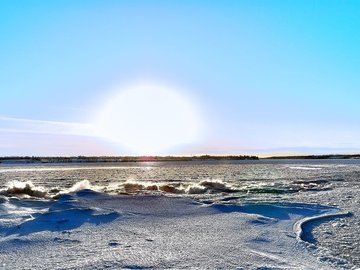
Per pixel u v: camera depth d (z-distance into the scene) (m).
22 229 11.12
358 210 15.60
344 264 8.32
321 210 15.43
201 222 12.56
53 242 9.74
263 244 9.80
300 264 8.19
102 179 43.72
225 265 7.88
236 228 11.68
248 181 35.06
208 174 53.03
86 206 14.79
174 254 8.62
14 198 16.91
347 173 47.16
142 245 9.43
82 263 7.91
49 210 14.20
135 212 14.00
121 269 7.52
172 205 15.65
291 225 12.48
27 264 7.93
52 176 51.59
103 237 10.32
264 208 15.30
